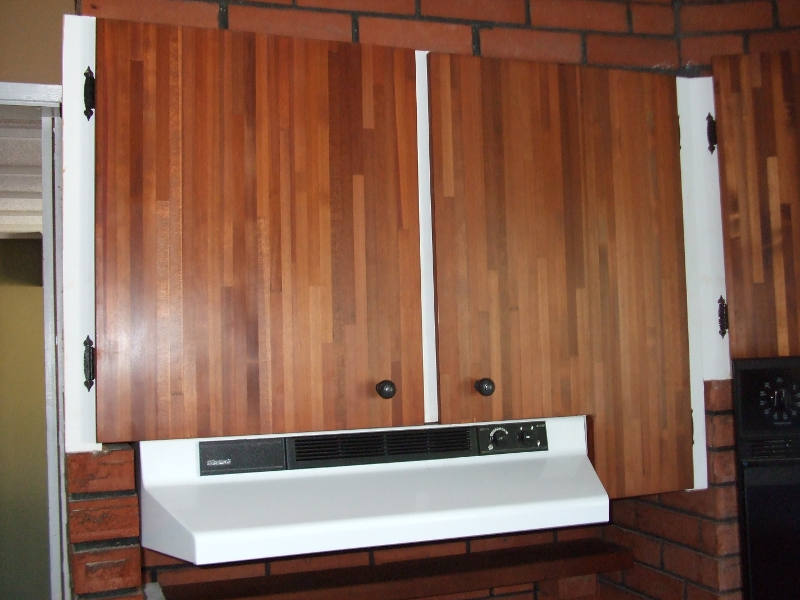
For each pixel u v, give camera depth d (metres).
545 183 1.38
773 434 1.43
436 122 1.31
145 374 1.13
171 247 1.16
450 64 1.33
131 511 1.15
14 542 2.79
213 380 1.16
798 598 1.42
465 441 1.31
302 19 1.34
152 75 1.17
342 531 1.10
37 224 2.69
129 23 1.16
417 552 1.61
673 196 1.47
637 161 1.45
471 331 1.31
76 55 1.15
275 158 1.22
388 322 1.26
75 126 1.14
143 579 1.42
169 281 1.15
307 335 1.21
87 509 1.13
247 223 1.19
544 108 1.39
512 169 1.36
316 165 1.24
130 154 1.15
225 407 1.17
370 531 1.12
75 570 1.13
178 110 1.17
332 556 1.55
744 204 1.46
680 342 1.46
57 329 1.25
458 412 1.29
